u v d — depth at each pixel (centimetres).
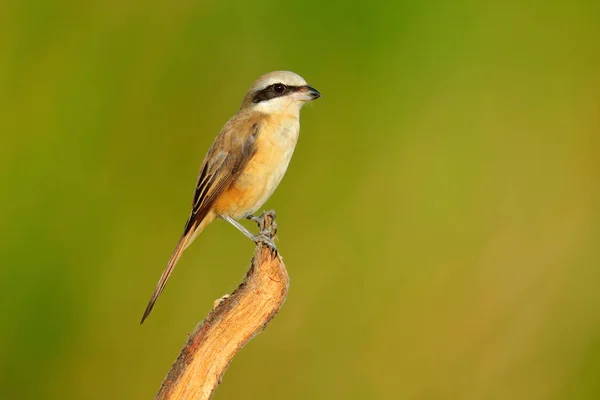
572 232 1359
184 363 747
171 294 1279
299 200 1341
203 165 1005
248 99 1038
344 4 1403
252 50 1375
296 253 1316
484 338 1289
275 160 1009
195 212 988
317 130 1379
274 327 1263
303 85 1027
